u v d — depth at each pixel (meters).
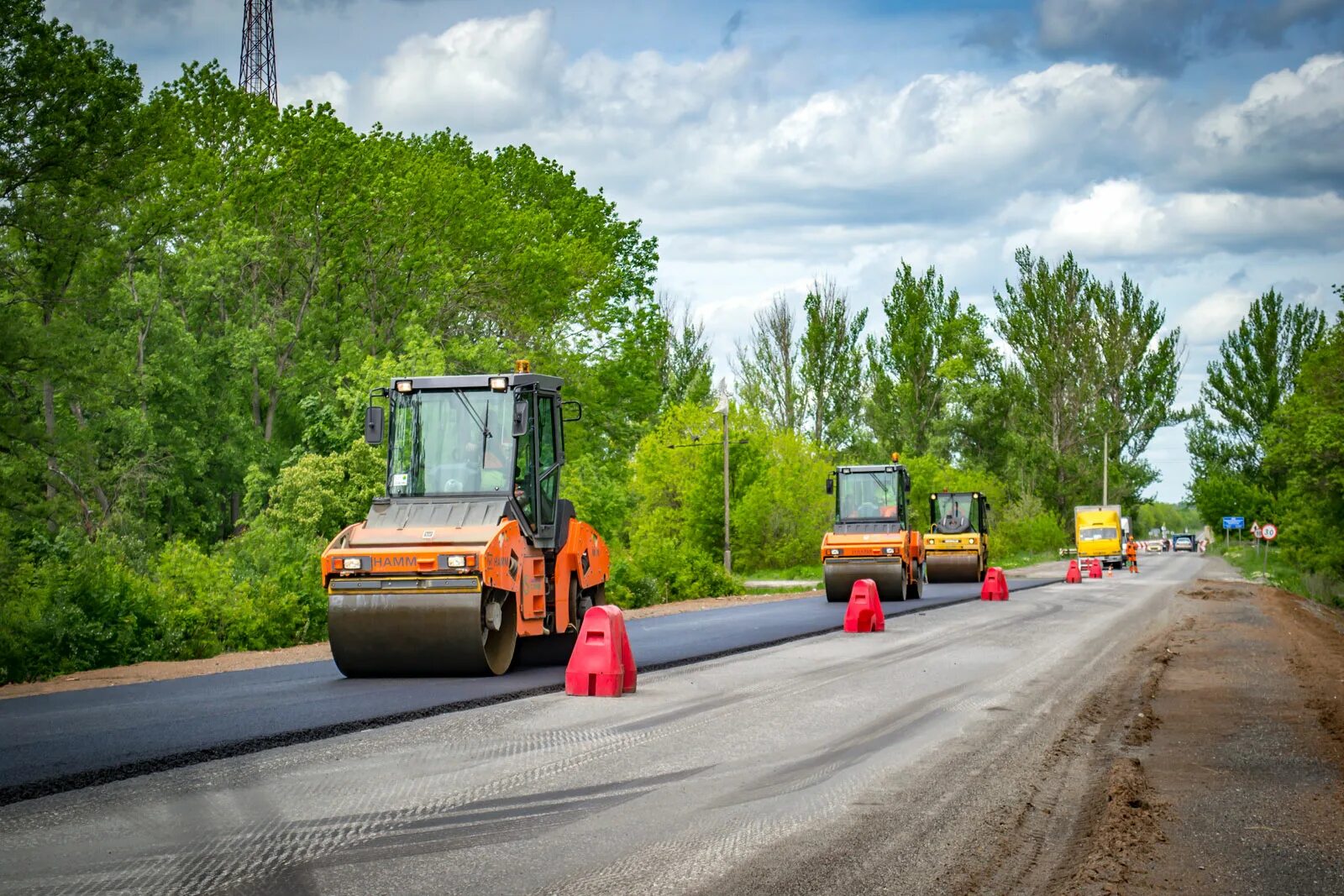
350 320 60.44
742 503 76.56
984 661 19.80
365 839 7.97
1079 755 11.53
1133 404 110.31
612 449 70.00
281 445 59.16
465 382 17.97
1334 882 7.12
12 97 35.88
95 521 48.06
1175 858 7.66
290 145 59.03
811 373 98.69
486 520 17.27
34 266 38.66
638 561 48.69
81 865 7.29
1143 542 193.00
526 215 64.69
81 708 14.24
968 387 102.12
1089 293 111.56
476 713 13.62
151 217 49.19
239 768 10.38
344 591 16.62
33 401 42.78
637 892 6.82
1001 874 7.30
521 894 6.74
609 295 68.62
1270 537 80.31
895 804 9.23
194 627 25.98
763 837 8.14
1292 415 55.53
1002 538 92.38
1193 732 13.01
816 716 13.62
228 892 6.75
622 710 13.95
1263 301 111.94
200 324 62.47
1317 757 11.47
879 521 38.75
